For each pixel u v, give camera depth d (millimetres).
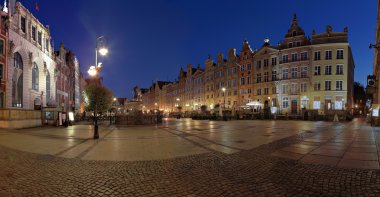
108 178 6070
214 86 70312
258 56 57781
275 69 54594
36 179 6004
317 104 48281
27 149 10406
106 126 27031
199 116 48062
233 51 64312
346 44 46688
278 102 53219
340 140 12523
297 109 50312
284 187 5242
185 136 15148
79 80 70312
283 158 8117
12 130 20375
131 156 8781
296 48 51156
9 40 27750
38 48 34656
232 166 7164
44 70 36344
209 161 7867
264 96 56156
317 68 48906
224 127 23094
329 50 47906
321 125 25875
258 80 57844
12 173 6543
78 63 68062
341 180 5629
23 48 30469
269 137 14195
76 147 10938
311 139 13031
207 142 12273
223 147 10609
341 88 46781
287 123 30438
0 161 8000
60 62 45969
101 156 8805
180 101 90750
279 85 53125
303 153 8953
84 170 6844
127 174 6414
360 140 12500
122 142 12531
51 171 6754
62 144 11930
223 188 5250
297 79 50625
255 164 7352
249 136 14844
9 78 27578
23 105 30719
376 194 4746
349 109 50469
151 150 10000
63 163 7707
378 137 13844
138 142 12477
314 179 5754
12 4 29297
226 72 66062
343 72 46719
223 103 66125
